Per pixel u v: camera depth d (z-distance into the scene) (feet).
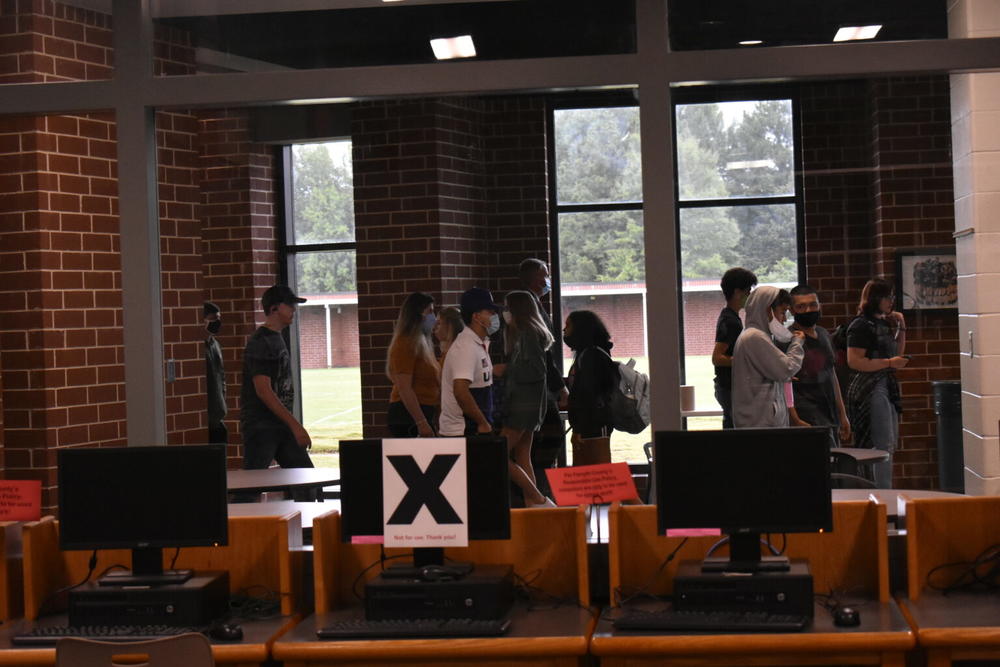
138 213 12.60
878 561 9.93
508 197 12.89
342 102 13.12
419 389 13.15
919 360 12.62
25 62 12.87
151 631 9.78
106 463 10.41
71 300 14.78
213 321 13.28
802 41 12.05
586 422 12.57
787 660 9.18
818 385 12.60
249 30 12.62
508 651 9.25
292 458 13.37
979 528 10.40
